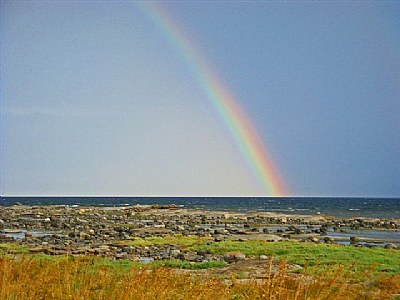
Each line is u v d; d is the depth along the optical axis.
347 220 73.19
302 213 100.81
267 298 9.41
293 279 12.17
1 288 9.84
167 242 35.81
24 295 10.07
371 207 145.00
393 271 19.14
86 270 11.57
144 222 65.00
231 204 179.38
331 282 10.02
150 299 9.60
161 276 10.62
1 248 27.22
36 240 38.06
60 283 10.46
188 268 21.23
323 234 47.75
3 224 57.62
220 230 49.75
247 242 33.22
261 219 74.56
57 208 111.69
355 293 11.19
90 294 10.04
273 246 29.28
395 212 108.44
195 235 43.41
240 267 19.94
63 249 29.39
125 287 9.98
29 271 11.72
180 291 10.48
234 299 11.10
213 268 20.47
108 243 35.47
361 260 22.12
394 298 11.82
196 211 106.44
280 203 199.12
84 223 61.47
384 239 43.03
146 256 27.88
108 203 184.38
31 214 84.56
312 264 20.61
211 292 10.41
